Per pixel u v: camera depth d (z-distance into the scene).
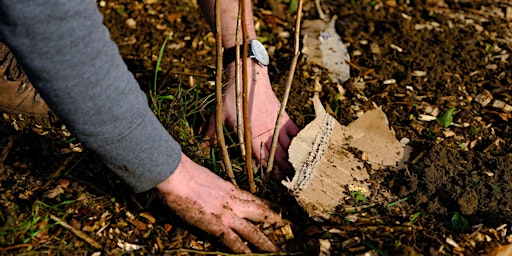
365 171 1.97
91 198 1.87
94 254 1.77
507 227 1.85
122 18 2.56
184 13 2.61
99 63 1.50
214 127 2.01
